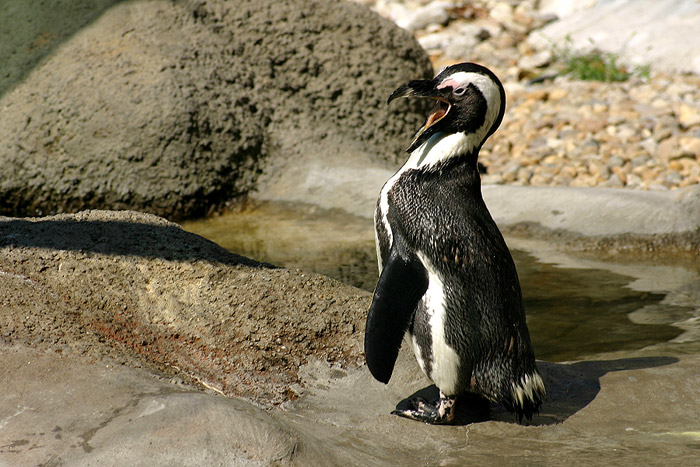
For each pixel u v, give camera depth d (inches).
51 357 353.1
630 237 661.3
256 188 821.9
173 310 420.2
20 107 797.9
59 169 781.3
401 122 899.4
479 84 365.7
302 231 732.0
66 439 303.1
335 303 433.4
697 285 576.1
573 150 963.3
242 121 820.6
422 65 929.5
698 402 384.5
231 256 456.4
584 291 567.8
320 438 338.0
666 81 1140.5
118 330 400.2
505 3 1505.9
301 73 868.0
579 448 343.3
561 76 1218.0
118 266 430.6
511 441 350.9
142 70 802.2
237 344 409.7
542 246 676.7
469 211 365.1
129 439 299.9
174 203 789.2
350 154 849.5
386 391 394.0
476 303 354.3
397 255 361.4
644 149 949.8
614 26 1291.8
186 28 840.3
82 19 845.2
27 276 412.2
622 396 391.2
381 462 326.0
